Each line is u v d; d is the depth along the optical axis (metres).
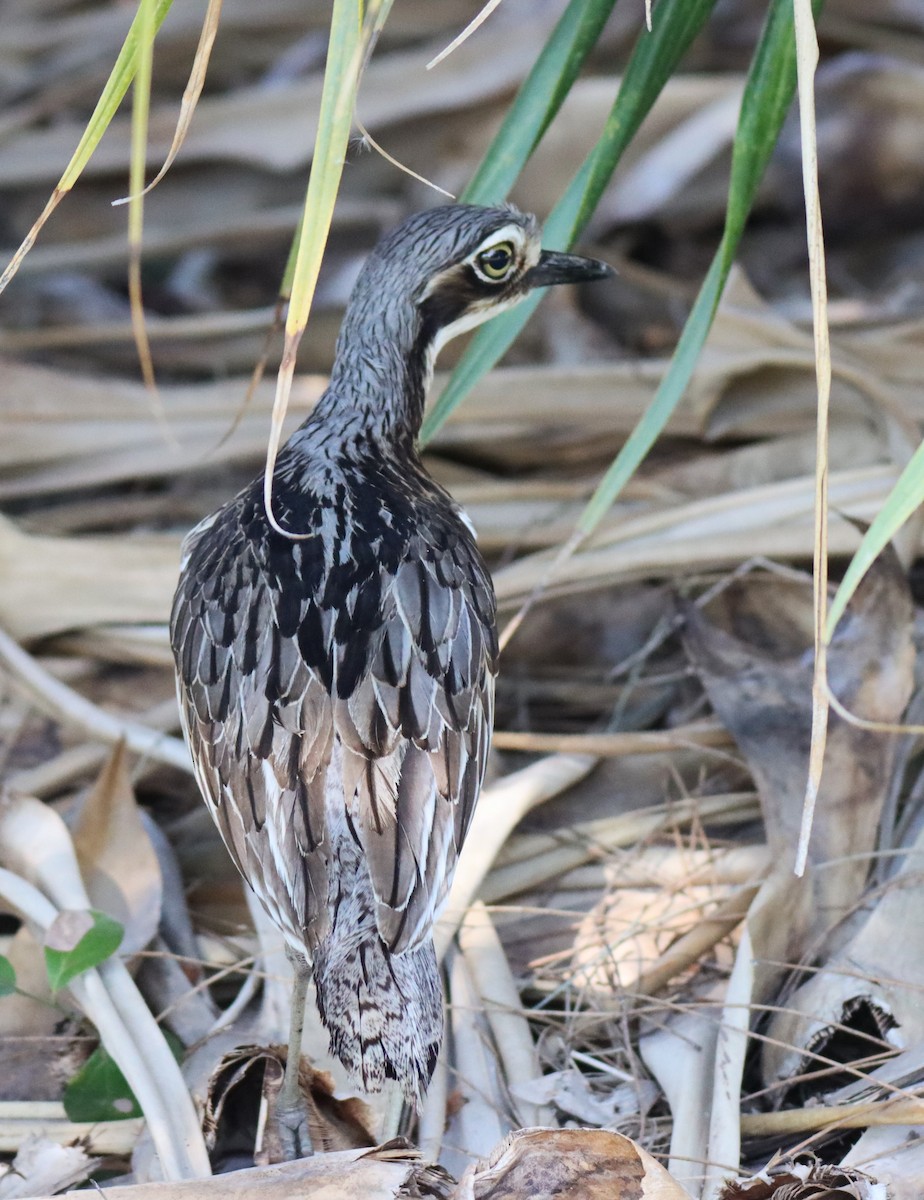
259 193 15.57
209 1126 7.40
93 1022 7.92
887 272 14.73
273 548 7.26
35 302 14.73
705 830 9.44
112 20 16.97
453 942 8.48
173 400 11.89
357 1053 6.08
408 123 14.80
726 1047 7.66
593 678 10.80
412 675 6.84
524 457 12.12
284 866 6.51
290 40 16.83
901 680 9.02
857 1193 6.49
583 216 8.23
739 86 14.46
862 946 8.08
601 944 8.58
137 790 9.82
